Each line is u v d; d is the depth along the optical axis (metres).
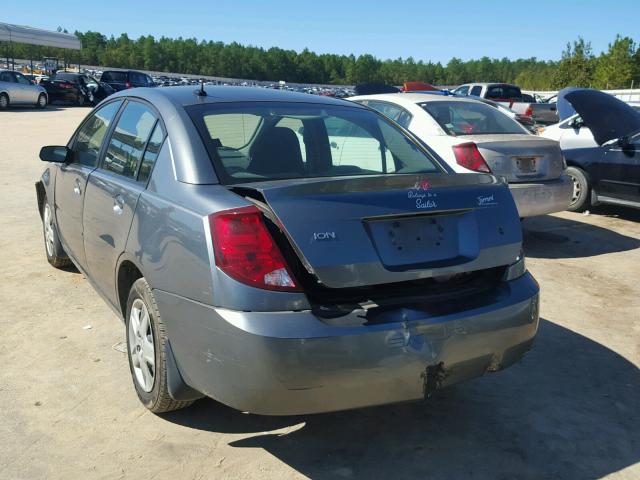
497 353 2.97
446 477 2.91
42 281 5.24
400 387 2.72
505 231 3.08
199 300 2.70
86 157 4.42
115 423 3.23
